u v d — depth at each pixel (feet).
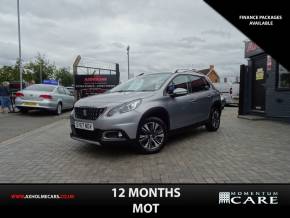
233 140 22.25
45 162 16.75
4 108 52.03
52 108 43.47
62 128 30.50
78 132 18.44
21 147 20.90
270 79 34.35
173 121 20.16
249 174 14.14
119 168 15.31
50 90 44.91
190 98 22.17
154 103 18.43
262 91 37.40
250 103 39.50
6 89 47.73
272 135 24.27
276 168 15.02
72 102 50.88
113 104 17.06
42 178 14.01
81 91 53.47
